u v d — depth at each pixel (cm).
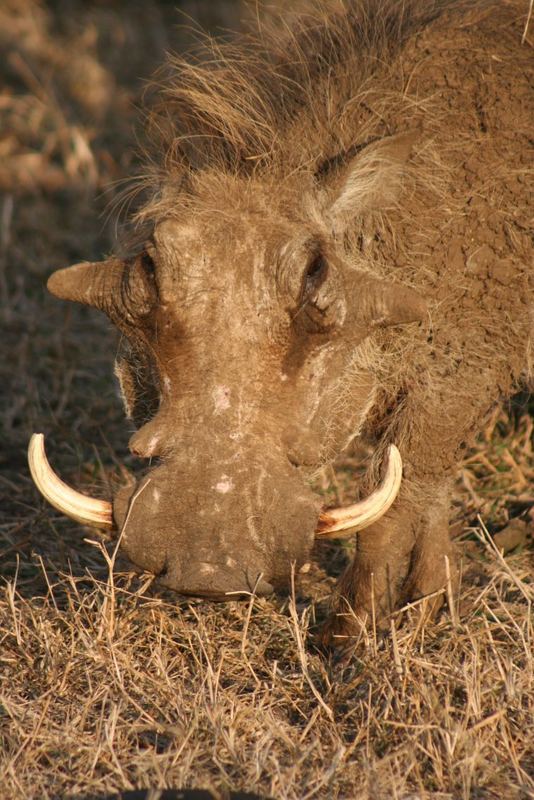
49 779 1170
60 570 1670
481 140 1419
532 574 1639
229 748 1178
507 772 1192
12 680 1371
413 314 1270
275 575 1188
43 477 1252
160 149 1534
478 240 1395
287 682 1372
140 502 1184
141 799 1068
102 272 1322
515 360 1456
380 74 1483
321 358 1256
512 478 1903
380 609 1504
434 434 1454
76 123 3369
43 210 2962
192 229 1229
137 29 4081
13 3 4272
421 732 1209
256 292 1211
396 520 1502
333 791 1126
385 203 1371
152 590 1577
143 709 1301
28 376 2320
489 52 1477
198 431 1196
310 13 1702
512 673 1289
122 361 1363
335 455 1353
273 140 1388
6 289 2575
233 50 1645
